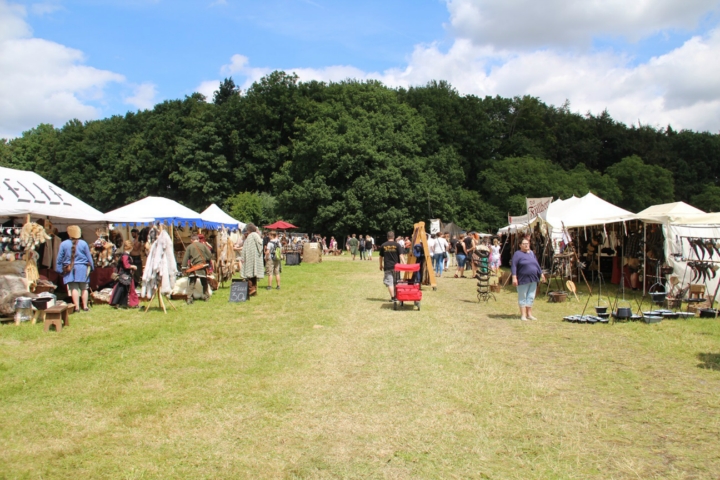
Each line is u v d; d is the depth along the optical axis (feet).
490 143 206.90
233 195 189.78
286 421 16.31
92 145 236.43
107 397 18.40
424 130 185.26
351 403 17.94
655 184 188.85
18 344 26.50
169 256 37.50
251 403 17.92
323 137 168.86
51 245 41.55
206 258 43.52
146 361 23.39
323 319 34.71
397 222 165.27
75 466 13.23
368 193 161.58
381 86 199.52
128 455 13.89
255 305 41.42
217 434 15.30
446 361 23.48
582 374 21.30
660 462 13.38
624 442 14.64
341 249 174.19
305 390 19.33
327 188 166.30
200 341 27.63
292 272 78.84
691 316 34.32
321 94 207.51
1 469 12.94
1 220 45.65
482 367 22.44
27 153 265.34
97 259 44.01
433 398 18.43
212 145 197.26
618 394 18.72
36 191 43.80
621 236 54.70
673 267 42.57
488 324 32.99
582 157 225.15
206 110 208.13
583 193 175.32
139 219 56.54
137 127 236.43
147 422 16.15
